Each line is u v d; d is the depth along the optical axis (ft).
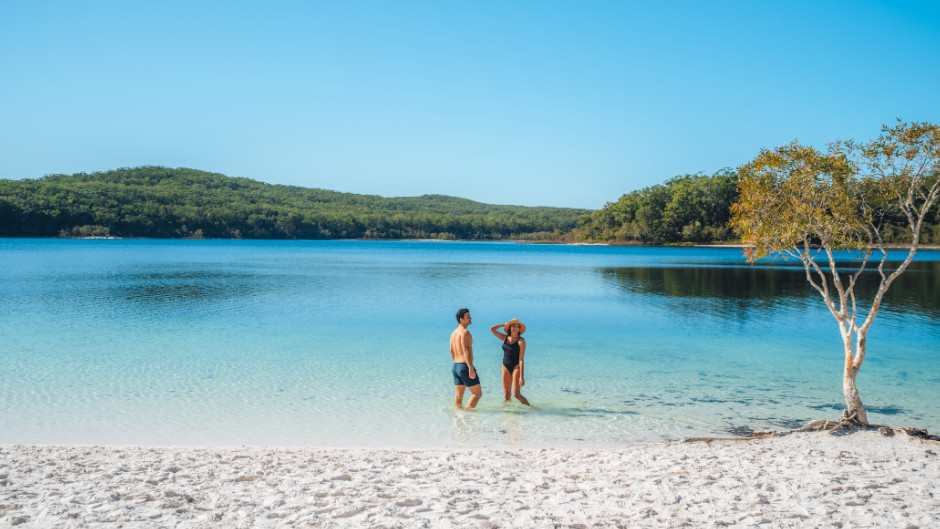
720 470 21.59
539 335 56.85
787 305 82.23
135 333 54.19
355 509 17.08
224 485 19.39
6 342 49.06
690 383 38.11
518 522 16.25
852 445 24.94
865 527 15.83
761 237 29.32
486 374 40.96
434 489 19.27
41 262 173.17
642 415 31.12
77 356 43.80
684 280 129.90
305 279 123.85
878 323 65.21
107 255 224.74
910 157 26.68
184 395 34.04
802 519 16.43
